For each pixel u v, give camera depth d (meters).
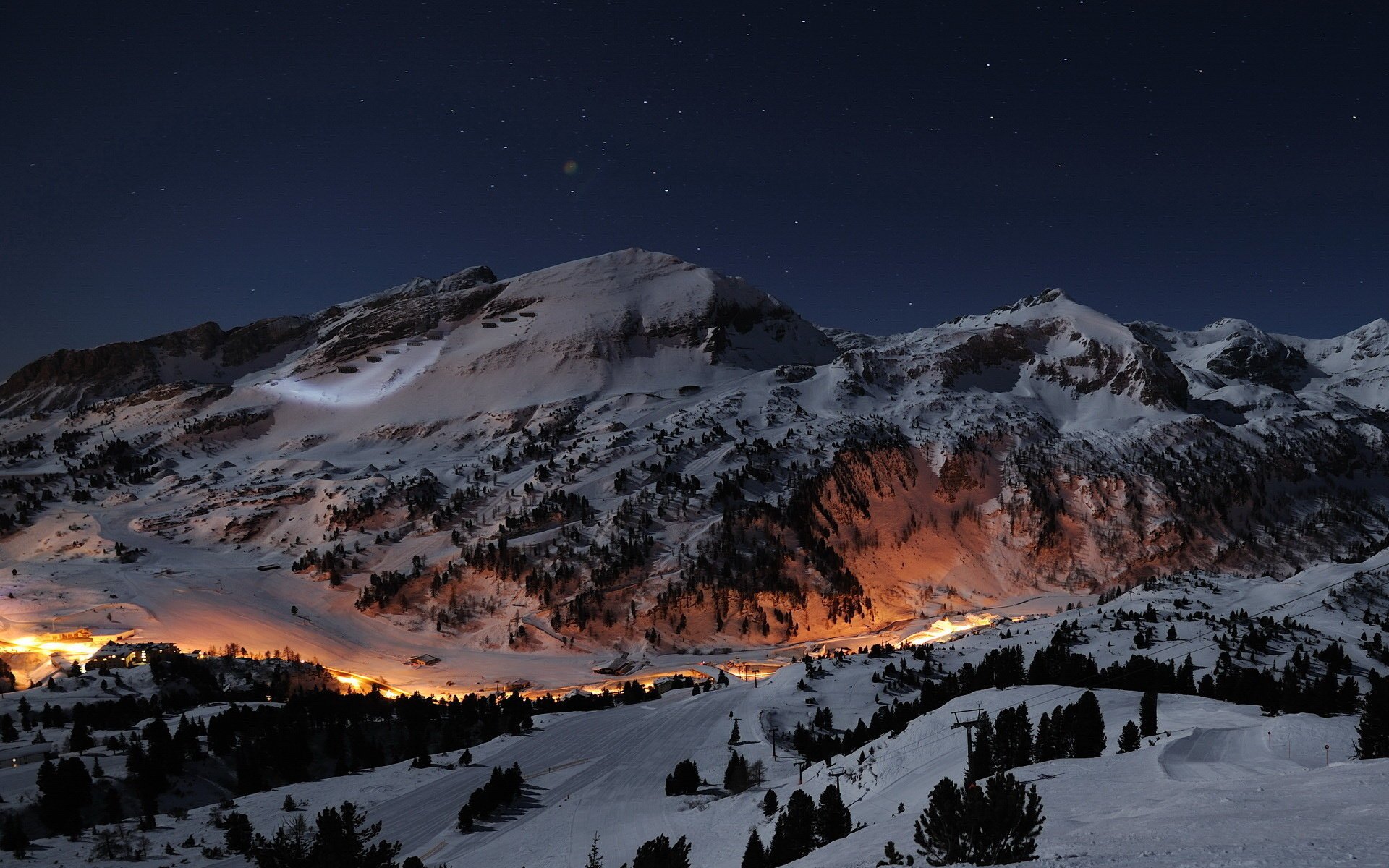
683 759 112.88
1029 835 34.34
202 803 97.62
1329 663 126.12
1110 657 135.00
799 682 140.00
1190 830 33.28
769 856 64.12
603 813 93.06
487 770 108.81
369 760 113.94
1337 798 36.66
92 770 97.69
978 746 67.19
